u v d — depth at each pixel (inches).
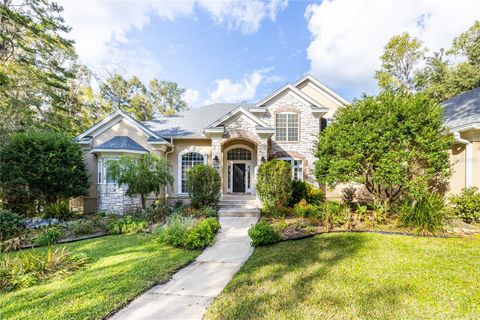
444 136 375.2
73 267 241.0
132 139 605.9
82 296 184.1
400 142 358.9
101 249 306.5
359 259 243.8
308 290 184.9
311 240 314.5
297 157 651.5
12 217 362.9
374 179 378.0
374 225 356.2
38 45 712.4
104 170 543.5
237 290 189.2
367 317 149.5
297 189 553.6
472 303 161.2
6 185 468.8
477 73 829.2
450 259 235.5
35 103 722.8
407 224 339.0
